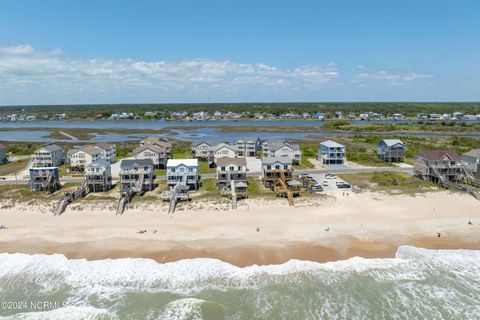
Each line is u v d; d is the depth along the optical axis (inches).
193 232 2241.6
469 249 2041.1
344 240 2129.7
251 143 5034.5
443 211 2598.4
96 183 3105.3
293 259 1905.8
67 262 1879.9
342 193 2979.8
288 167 3277.6
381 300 1579.7
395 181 3351.4
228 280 1722.4
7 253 1979.6
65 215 2534.5
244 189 2962.6
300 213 2546.8
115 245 2073.1
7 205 2711.6
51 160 4237.2
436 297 1599.4
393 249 2034.9
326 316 1480.1
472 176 3361.2
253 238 2154.3
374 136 7568.9
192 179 3184.1
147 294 1626.5
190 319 1462.8
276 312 1503.4
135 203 2672.2
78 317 1462.8
